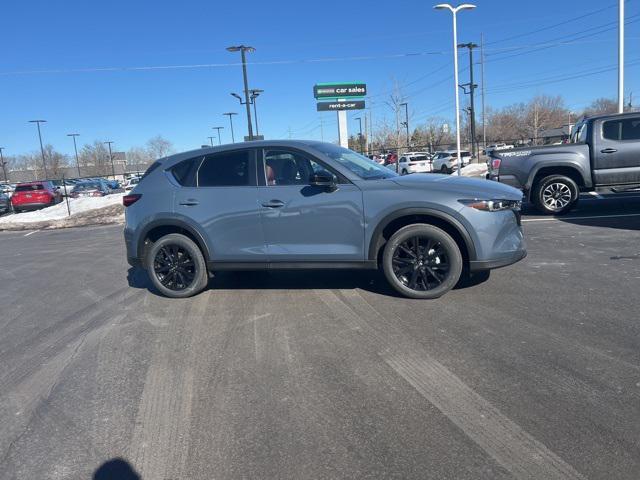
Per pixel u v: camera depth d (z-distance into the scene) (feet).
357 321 16.07
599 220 31.32
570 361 12.46
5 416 11.60
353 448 9.57
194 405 11.51
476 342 13.88
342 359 13.41
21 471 9.52
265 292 19.99
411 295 17.61
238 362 13.65
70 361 14.49
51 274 27.58
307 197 17.93
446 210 16.72
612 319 14.98
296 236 18.22
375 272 21.58
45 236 48.16
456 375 12.10
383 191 17.25
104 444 10.22
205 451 9.75
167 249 20.03
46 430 10.89
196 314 17.97
